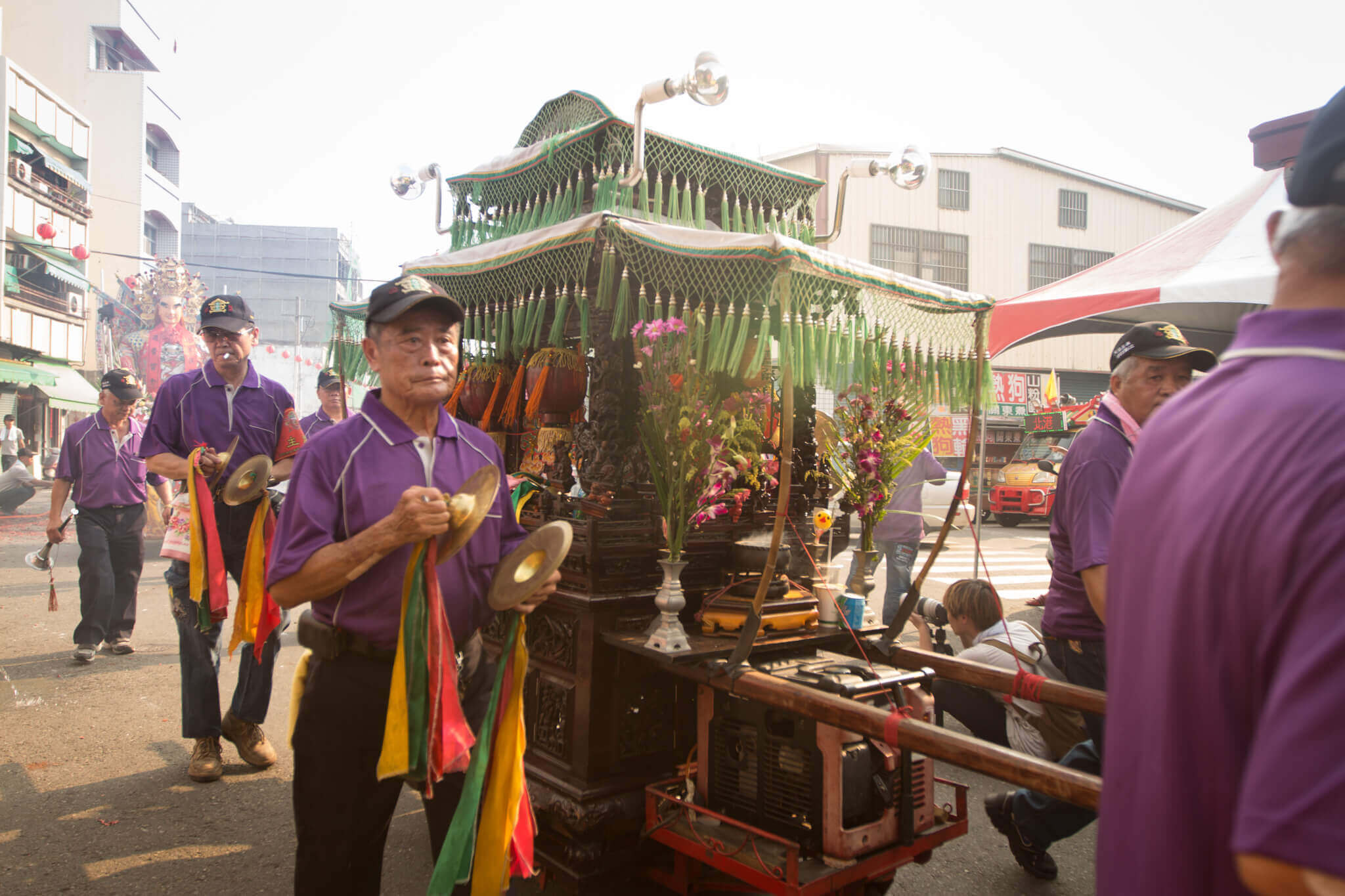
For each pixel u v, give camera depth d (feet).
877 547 20.51
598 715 8.63
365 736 6.46
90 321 126.31
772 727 8.06
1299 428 2.61
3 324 99.19
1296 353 2.81
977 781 13.14
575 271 8.63
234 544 12.14
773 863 7.50
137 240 140.97
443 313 6.60
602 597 8.56
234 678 17.30
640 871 8.92
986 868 10.10
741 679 7.68
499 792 6.71
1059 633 9.30
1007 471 54.85
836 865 7.43
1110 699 3.24
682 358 8.38
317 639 6.47
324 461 6.35
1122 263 21.33
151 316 127.75
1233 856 2.69
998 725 11.80
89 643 18.29
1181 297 17.63
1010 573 34.58
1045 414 56.90
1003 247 78.95
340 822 6.51
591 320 9.29
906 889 9.53
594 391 9.17
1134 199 84.28
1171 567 2.90
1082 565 8.24
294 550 6.08
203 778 12.02
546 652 9.33
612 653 8.75
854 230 73.41
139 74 140.56
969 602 12.66
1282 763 2.32
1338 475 2.45
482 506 6.09
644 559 9.02
